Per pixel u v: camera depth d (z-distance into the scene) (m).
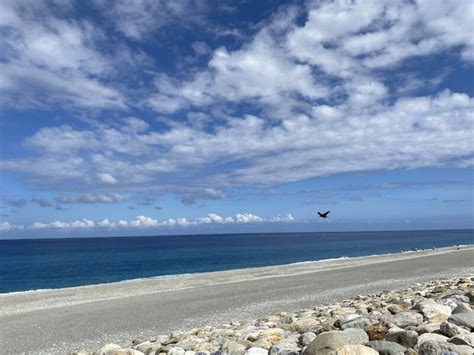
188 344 8.99
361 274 31.91
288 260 82.88
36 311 21.66
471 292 10.54
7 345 13.86
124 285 34.09
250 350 7.00
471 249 65.31
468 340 5.77
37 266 83.50
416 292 14.87
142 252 126.81
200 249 137.62
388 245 139.00
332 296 20.83
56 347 13.35
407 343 6.09
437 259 44.62
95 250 147.50
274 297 21.45
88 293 29.30
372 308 11.12
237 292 24.39
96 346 13.12
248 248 137.25
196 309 19.05
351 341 6.33
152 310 19.45
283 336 8.32
